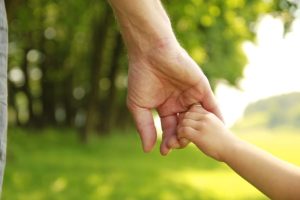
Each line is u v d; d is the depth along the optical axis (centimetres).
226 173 1805
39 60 2844
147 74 278
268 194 251
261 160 250
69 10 1970
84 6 1925
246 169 252
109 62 2872
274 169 247
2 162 209
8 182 1288
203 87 276
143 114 282
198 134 262
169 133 283
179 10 1416
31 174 1420
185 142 277
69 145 2219
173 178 1560
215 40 1780
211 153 260
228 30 1731
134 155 2223
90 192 1214
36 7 1722
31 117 2989
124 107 3653
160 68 276
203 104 280
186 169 1875
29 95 2939
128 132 3816
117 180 1405
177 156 2389
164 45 273
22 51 2736
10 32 1866
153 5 274
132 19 272
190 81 275
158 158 2212
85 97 3144
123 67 2809
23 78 2872
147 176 1553
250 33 1716
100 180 1389
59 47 2731
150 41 275
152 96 281
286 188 245
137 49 278
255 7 1441
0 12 211
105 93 2928
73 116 3148
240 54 2764
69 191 1214
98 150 2183
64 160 1783
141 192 1242
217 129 260
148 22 271
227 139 257
